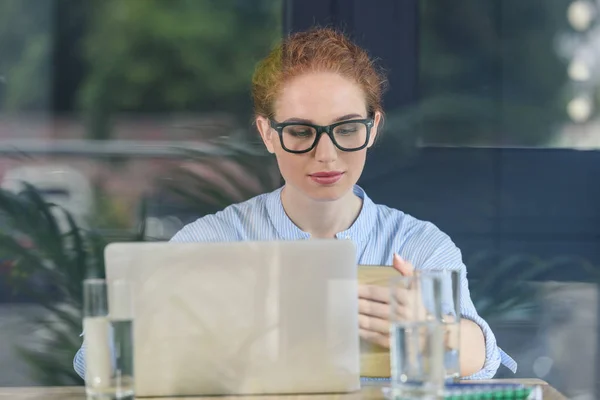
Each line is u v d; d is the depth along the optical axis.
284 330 2.38
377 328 2.57
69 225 4.42
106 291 2.19
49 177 4.46
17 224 4.39
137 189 4.46
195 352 2.37
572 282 4.51
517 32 4.52
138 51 4.49
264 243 2.38
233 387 2.38
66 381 4.32
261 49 4.46
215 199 4.44
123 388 2.20
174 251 2.37
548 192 4.53
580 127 4.53
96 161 4.48
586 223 4.51
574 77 4.52
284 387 2.38
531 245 4.51
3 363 4.33
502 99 4.52
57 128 4.48
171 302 2.37
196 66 4.47
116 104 4.48
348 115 3.14
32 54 4.48
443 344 2.17
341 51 3.18
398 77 4.49
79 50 4.48
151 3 4.48
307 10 4.45
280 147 3.21
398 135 4.49
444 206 4.51
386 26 4.48
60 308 4.34
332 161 3.15
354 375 2.40
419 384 2.15
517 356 4.49
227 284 2.37
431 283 2.16
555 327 4.49
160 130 4.48
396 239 3.37
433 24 4.50
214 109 4.46
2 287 4.34
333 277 2.38
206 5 4.48
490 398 2.20
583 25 4.52
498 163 4.52
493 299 4.49
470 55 4.51
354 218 3.38
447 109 4.50
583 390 4.47
